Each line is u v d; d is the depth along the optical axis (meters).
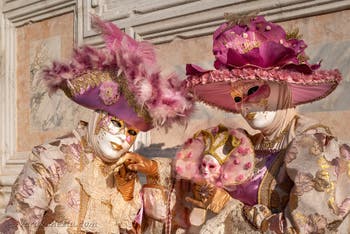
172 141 3.32
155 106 2.04
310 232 1.77
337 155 1.86
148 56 2.16
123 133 2.13
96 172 2.17
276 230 1.85
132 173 2.26
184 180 2.31
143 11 3.71
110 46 2.13
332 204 1.78
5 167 5.21
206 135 2.26
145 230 2.39
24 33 5.17
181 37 3.50
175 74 2.18
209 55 3.32
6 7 5.26
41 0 4.82
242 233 1.98
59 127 4.64
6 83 5.27
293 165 1.86
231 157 2.13
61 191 2.08
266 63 1.95
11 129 5.23
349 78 2.65
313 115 2.78
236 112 2.44
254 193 2.05
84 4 4.24
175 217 2.31
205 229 2.06
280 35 2.08
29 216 1.99
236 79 1.98
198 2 3.34
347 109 2.65
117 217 2.17
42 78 2.14
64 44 4.65
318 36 2.79
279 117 2.05
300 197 1.80
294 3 2.84
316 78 1.96
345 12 2.69
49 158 2.08
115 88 2.08
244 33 2.10
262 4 2.97
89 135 2.20
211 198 2.11
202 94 2.32
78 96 2.14
